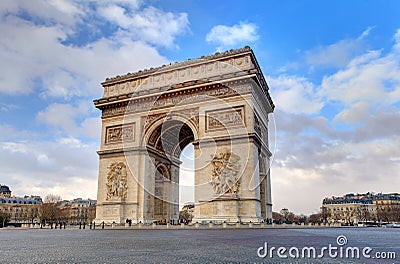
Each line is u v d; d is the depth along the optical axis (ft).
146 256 52.13
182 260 47.09
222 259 48.14
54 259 48.96
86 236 123.34
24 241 94.58
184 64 273.54
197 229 191.21
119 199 259.60
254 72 238.89
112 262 45.27
